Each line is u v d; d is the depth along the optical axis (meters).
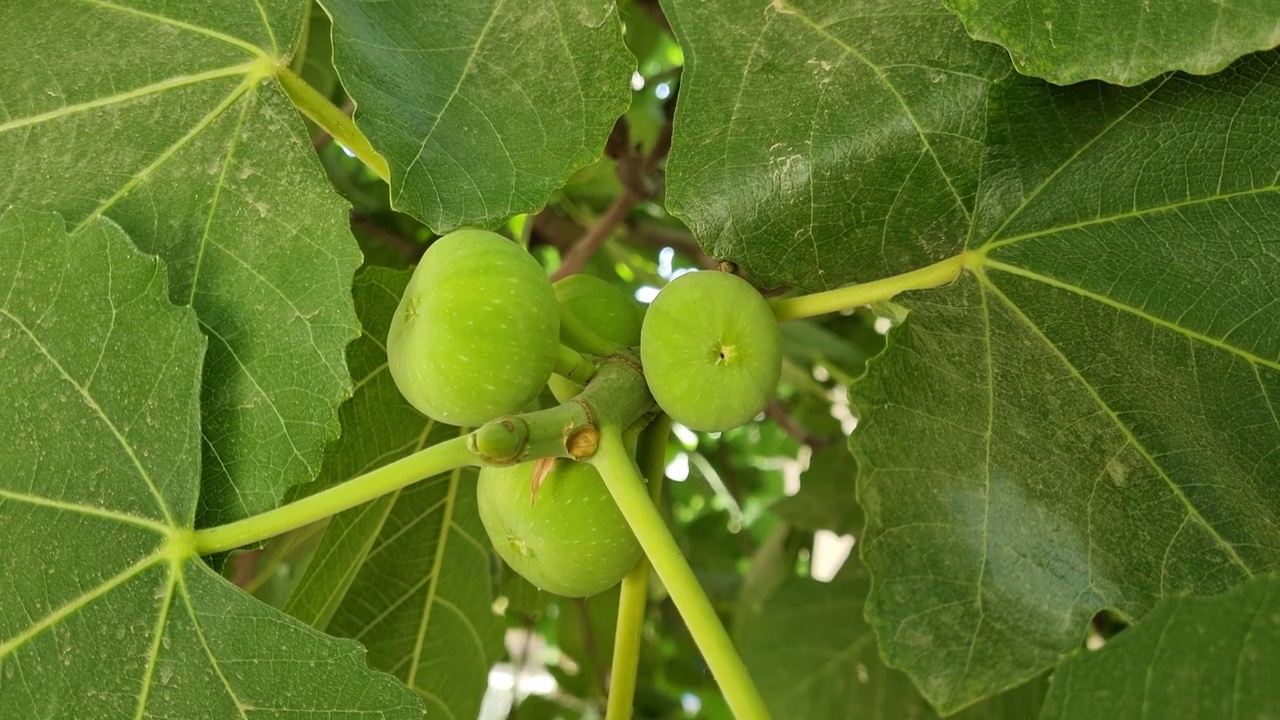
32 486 0.23
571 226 0.52
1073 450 0.23
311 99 0.25
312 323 0.23
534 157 0.22
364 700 0.22
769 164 0.23
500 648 0.37
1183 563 0.22
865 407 0.22
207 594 0.22
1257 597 0.17
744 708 0.19
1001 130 0.23
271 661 0.22
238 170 0.24
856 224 0.24
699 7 0.23
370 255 0.51
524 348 0.21
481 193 0.22
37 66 0.24
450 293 0.21
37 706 0.22
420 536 0.33
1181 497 0.22
